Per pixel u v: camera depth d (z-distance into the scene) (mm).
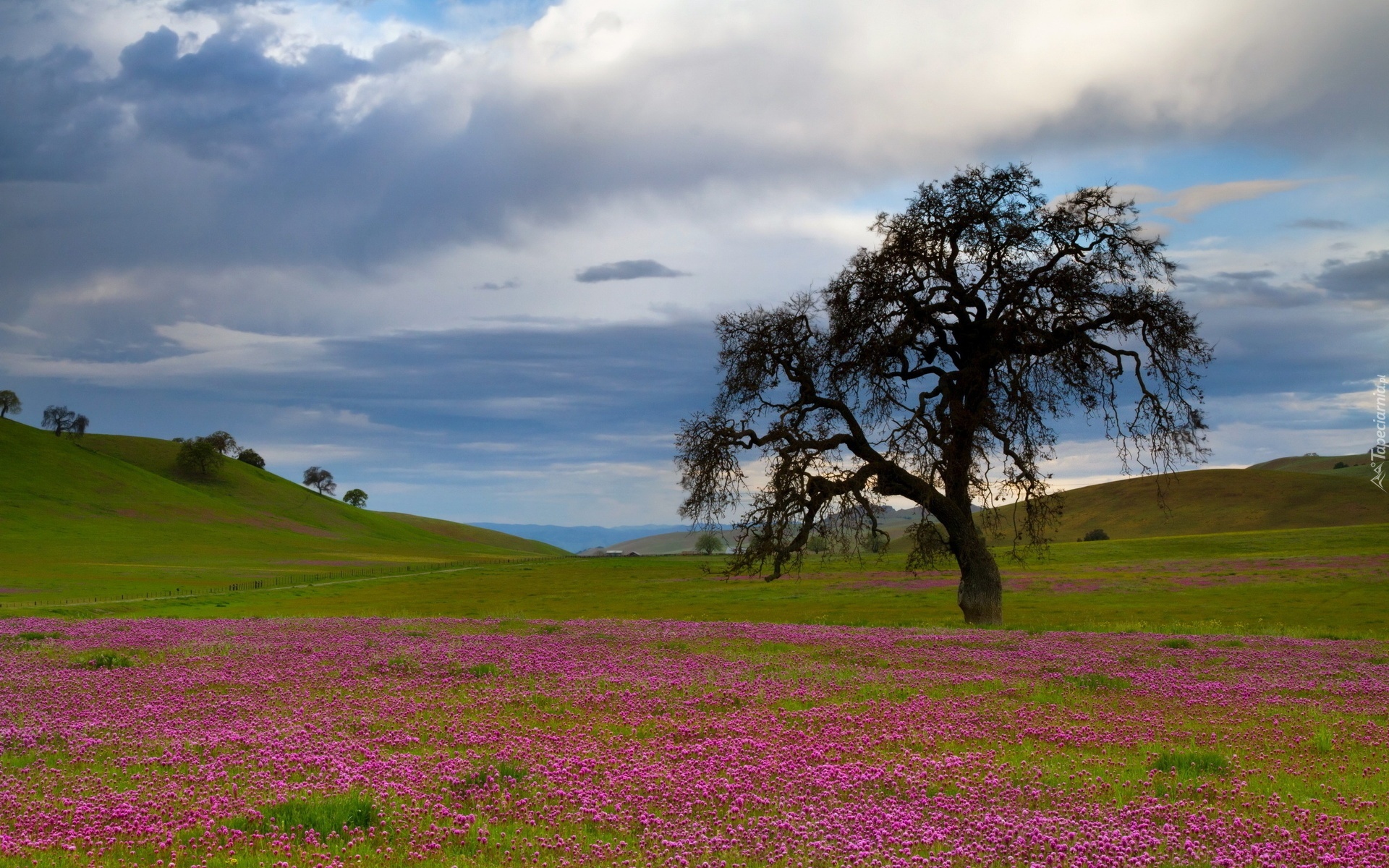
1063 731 12984
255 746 11844
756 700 15672
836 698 15914
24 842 7668
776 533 37594
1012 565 76312
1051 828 8312
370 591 74688
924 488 37406
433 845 7789
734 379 39344
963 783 9984
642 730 13242
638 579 82812
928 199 38406
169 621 34219
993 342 37438
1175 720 14016
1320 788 9883
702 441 39031
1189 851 7738
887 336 37406
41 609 50375
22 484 177625
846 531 38719
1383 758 11406
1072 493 163125
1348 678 18594
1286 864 7422
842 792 9750
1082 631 30469
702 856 7613
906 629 31531
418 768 10516
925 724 13523
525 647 23953
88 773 10586
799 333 39750
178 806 9008
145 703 15266
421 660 20531
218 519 194375
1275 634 30516
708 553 134500
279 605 59625
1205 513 137000
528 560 133375
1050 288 36594
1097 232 37875
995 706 15070
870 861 7469
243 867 7035
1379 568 58656
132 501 189125
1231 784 10055
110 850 7590
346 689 16891
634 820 8711
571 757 11195
